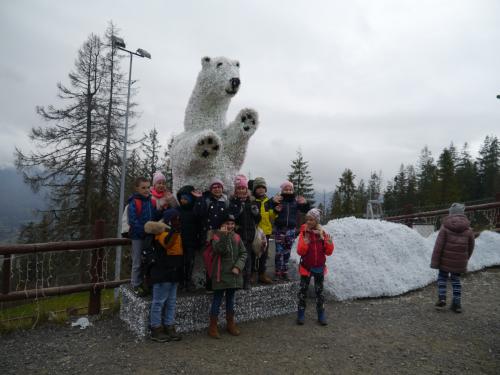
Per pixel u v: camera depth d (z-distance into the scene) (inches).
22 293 170.2
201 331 153.6
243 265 145.4
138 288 161.5
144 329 144.9
